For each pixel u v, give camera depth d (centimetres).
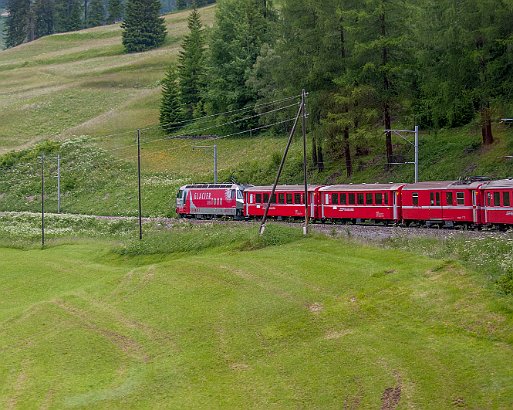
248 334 3152
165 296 3866
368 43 6312
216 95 10681
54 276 5047
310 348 2888
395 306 3134
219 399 2569
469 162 6216
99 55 18375
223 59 10862
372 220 5491
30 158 11031
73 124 12912
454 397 2297
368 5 6350
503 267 3180
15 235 7112
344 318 3131
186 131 11212
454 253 3656
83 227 7625
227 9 11300
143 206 8262
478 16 5872
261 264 4159
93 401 2656
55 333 3528
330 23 6481
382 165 6925
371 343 2819
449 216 4847
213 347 3072
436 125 6481
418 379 2448
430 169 6438
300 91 6894
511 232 4025
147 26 18112
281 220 6219
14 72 17500
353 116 6425
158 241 5528
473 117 7025
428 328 2859
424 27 6209
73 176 10038
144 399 2641
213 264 4316
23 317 3869
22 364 3152
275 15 11200
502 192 4478
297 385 2589
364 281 3528
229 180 8262
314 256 4200
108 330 3484
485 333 2692
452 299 3034
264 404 2481
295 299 3453
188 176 9062
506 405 2184
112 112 13112
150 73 15662
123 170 9906
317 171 7444
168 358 3036
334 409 2375
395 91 6519
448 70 6109
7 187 10269
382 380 2492
